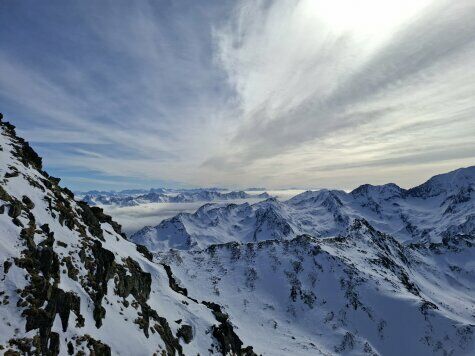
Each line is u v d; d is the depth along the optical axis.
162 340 42.38
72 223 42.69
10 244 29.88
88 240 42.69
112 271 43.28
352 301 176.38
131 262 54.03
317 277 196.00
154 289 58.88
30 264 29.62
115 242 59.91
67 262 35.69
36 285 28.38
